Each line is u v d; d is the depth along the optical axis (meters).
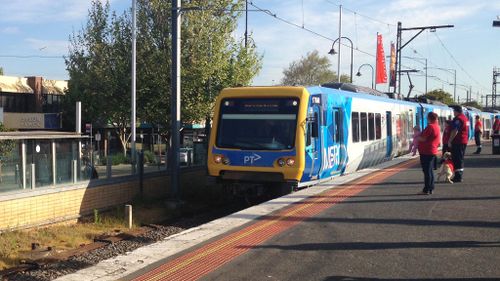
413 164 19.31
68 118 38.94
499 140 24.94
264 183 13.37
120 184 16.69
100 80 29.38
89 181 15.53
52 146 14.64
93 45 29.73
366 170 17.16
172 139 16.89
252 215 9.38
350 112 17.00
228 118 13.79
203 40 25.22
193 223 15.28
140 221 15.16
